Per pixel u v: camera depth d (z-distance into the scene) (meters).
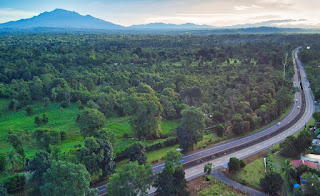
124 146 93.38
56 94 141.00
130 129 110.00
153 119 97.50
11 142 75.00
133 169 58.94
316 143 91.06
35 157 62.75
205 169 76.25
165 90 141.62
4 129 105.06
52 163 56.31
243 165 79.81
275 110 122.19
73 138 99.31
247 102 129.00
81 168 54.62
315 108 135.50
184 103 131.50
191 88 139.75
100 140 72.38
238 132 103.81
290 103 141.88
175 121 122.31
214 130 109.75
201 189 70.31
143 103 96.75
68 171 53.56
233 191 69.69
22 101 134.00
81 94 141.25
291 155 87.31
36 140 77.88
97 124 87.56
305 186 63.88
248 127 105.88
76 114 126.19
